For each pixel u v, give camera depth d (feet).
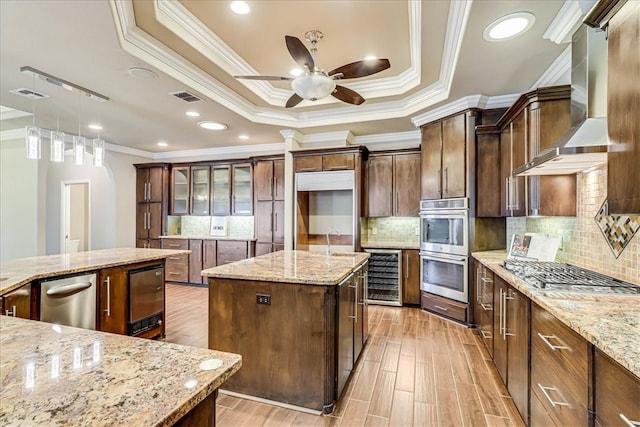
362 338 10.07
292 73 12.09
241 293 7.46
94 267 8.71
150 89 10.89
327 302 6.91
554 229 9.53
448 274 13.00
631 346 3.35
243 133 17.11
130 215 20.89
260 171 18.85
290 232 17.04
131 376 2.65
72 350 3.16
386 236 17.22
